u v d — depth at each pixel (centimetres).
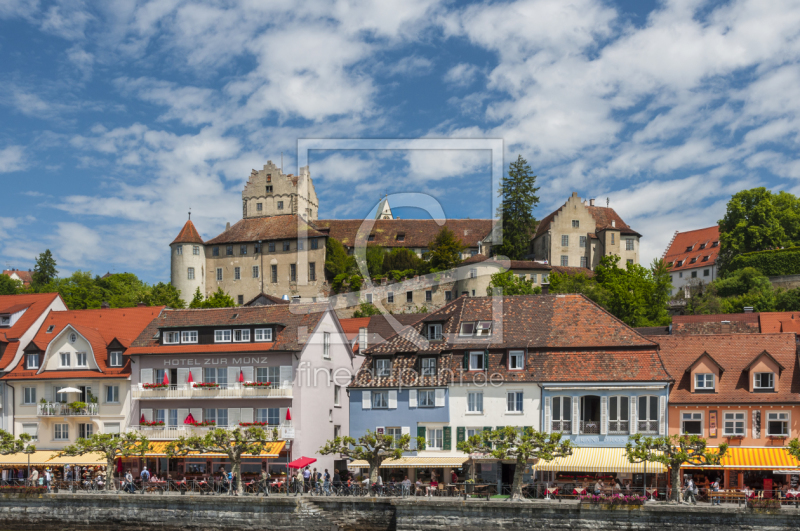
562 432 6084
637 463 5591
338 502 5356
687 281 17450
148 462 6725
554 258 15662
